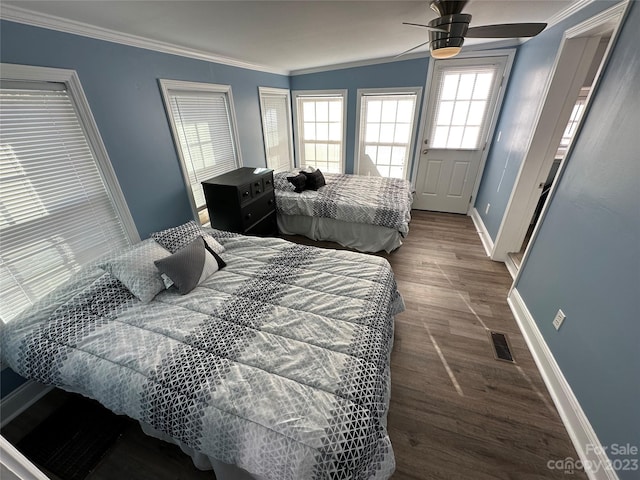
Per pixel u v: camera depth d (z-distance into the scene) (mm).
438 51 1895
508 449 1412
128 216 2146
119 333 1411
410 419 1554
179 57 2459
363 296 1633
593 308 1439
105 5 1428
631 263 1228
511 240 2975
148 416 1156
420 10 1823
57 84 1655
